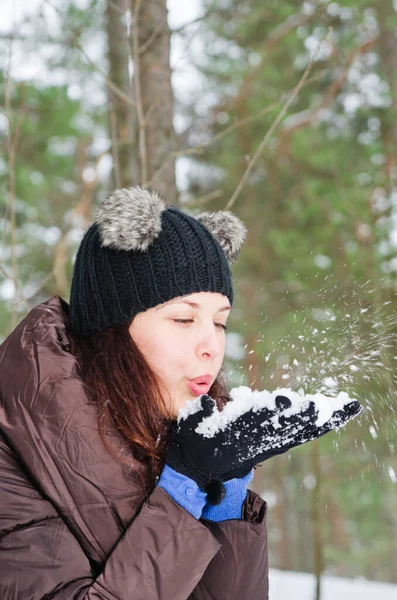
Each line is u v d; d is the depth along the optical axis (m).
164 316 1.58
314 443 5.57
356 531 11.18
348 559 11.81
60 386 1.49
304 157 7.56
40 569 1.35
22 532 1.38
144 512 1.38
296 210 7.75
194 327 1.59
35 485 1.46
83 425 1.46
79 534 1.43
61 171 7.91
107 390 1.52
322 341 1.68
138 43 2.98
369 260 6.55
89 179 6.91
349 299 1.77
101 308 1.60
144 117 2.96
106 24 3.35
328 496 8.36
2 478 1.44
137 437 1.47
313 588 5.59
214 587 1.53
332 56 7.26
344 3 6.53
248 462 1.47
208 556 1.38
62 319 1.68
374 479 7.35
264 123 7.38
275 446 1.42
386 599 5.22
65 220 7.53
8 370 1.54
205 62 8.50
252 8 6.98
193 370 1.57
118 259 1.59
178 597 1.35
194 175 7.96
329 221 7.45
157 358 1.57
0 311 7.76
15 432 1.47
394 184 7.04
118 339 1.58
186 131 3.21
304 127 7.61
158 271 1.58
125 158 3.02
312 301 1.79
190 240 1.61
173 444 1.43
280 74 7.65
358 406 1.45
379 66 7.45
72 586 1.34
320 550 5.37
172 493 1.40
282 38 7.38
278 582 5.78
